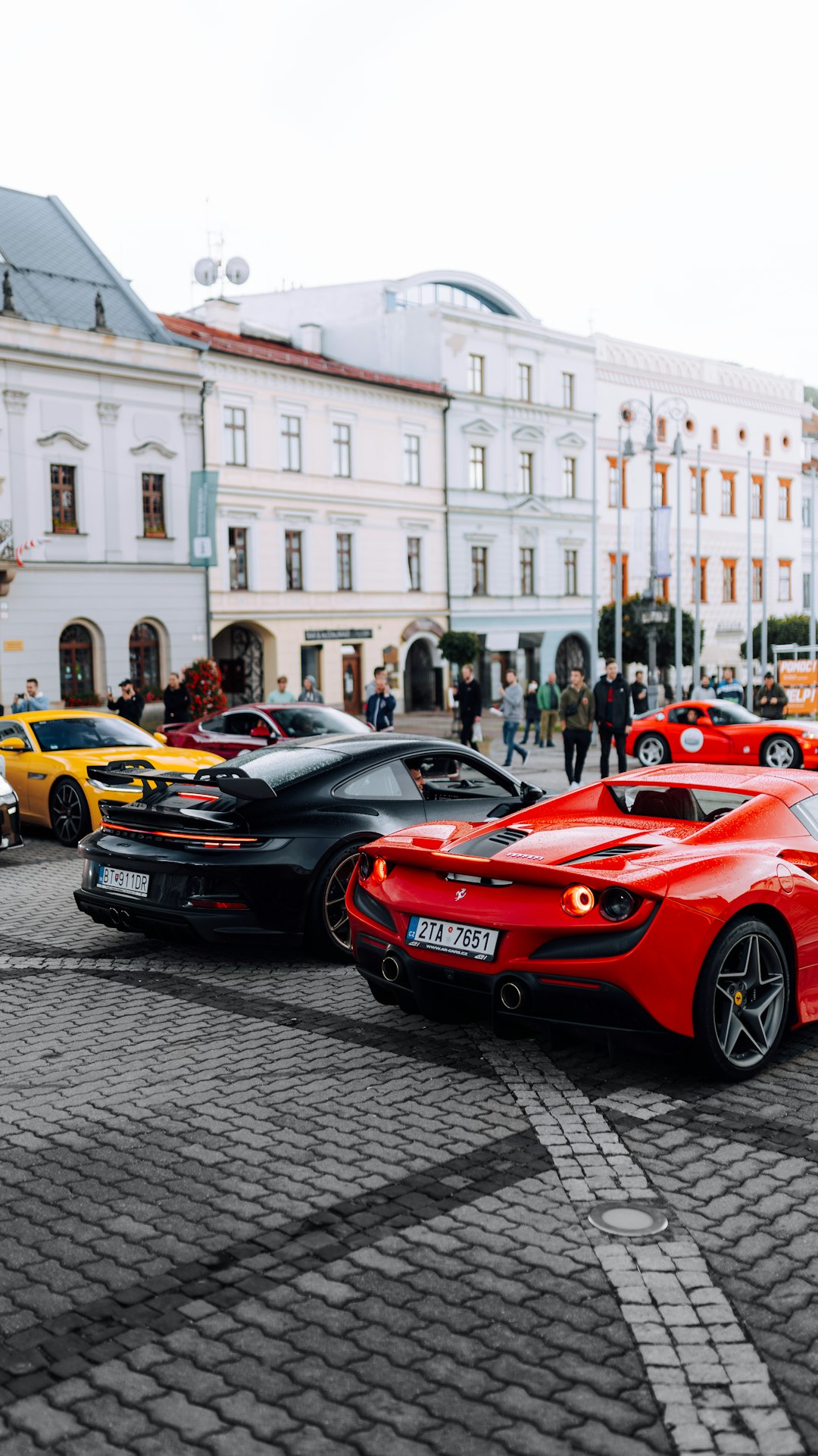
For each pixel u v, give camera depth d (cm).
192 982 661
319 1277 330
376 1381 282
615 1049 470
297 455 3747
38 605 3030
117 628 3212
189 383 3350
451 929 505
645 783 588
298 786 699
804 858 531
